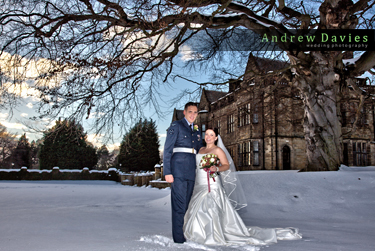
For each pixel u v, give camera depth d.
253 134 26.80
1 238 3.73
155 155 46.22
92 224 5.13
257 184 8.59
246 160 27.86
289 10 11.88
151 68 12.20
